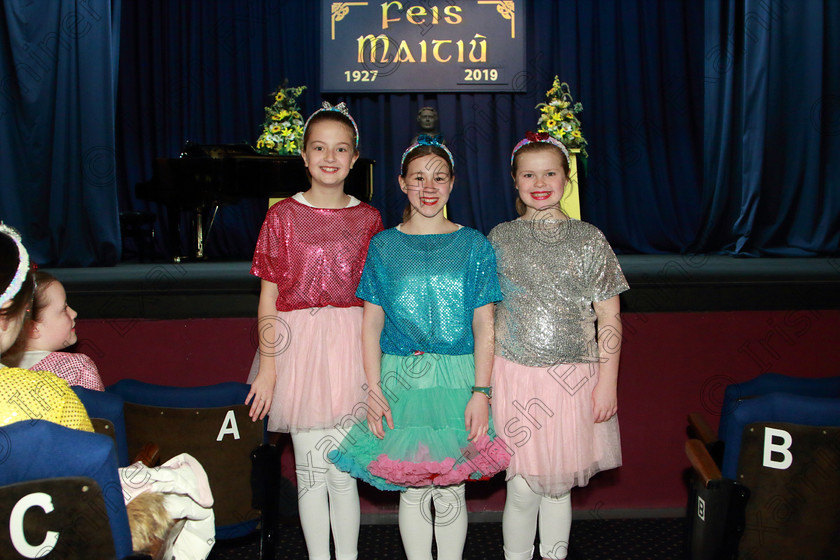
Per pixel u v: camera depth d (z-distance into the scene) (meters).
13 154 4.93
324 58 6.34
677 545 2.35
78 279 3.64
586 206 6.53
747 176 5.46
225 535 1.97
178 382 2.70
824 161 5.38
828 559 1.53
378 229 2.18
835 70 5.32
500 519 2.59
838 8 5.29
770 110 5.44
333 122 2.08
